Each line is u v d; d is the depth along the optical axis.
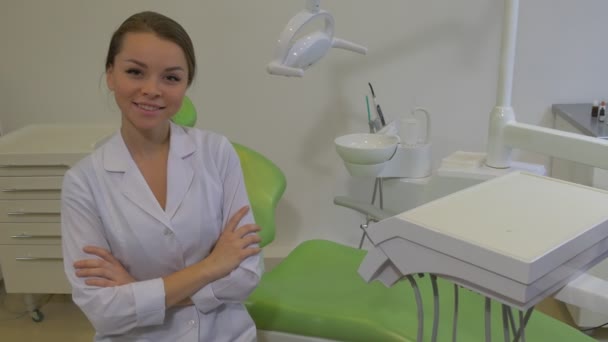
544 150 1.49
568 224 0.80
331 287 1.49
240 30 2.22
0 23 2.22
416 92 2.28
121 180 1.05
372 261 0.90
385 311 1.35
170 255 1.07
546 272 0.72
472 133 2.32
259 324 1.38
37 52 2.26
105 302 0.98
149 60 0.98
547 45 2.19
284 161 2.40
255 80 2.28
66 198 1.04
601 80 2.21
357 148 1.79
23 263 2.09
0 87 2.31
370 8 2.18
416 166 1.92
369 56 2.24
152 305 0.99
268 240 1.51
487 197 0.92
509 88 1.58
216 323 1.13
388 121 2.32
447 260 0.79
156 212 1.04
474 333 1.28
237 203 1.15
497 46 2.19
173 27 1.01
